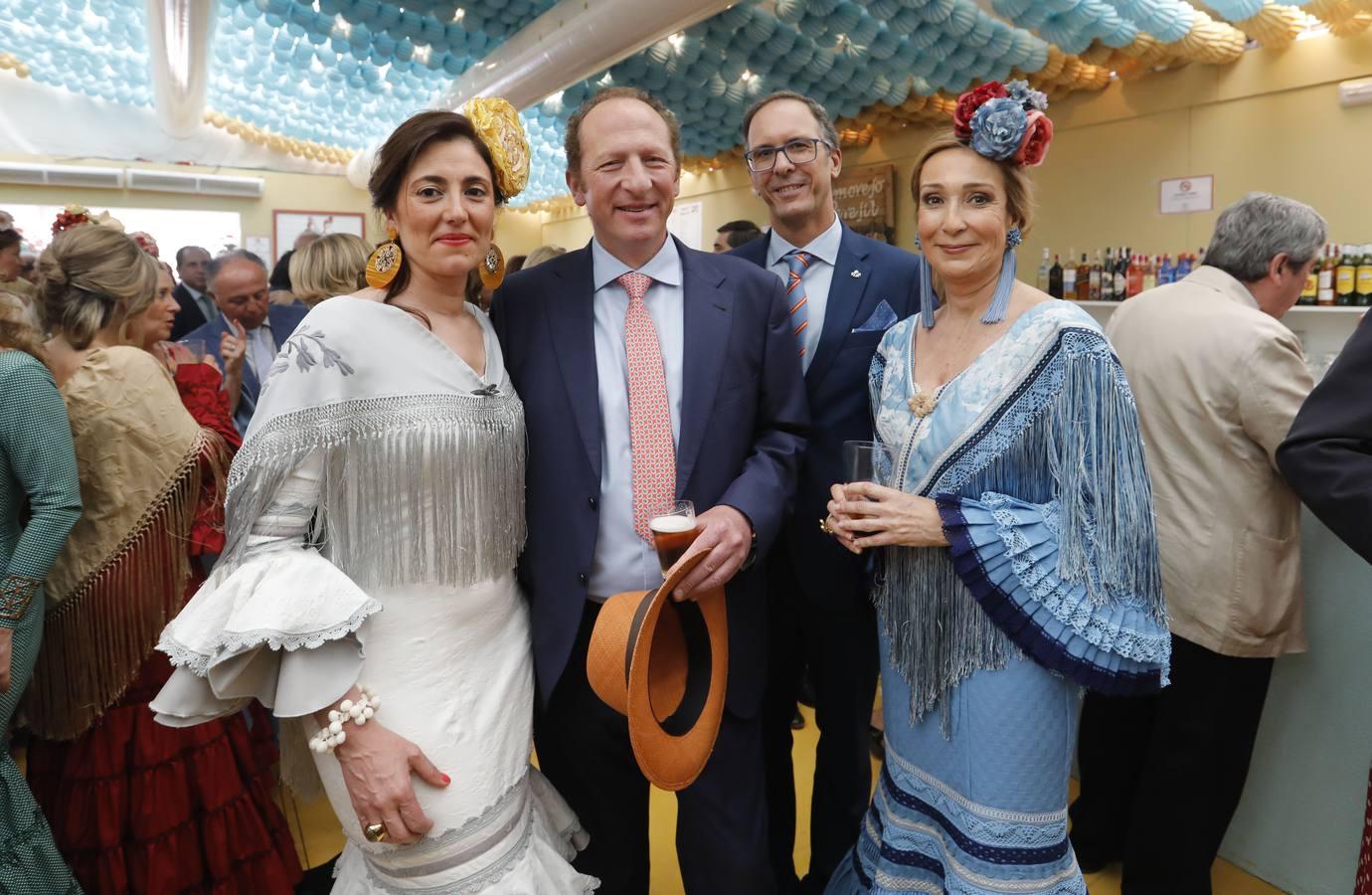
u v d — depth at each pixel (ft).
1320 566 6.92
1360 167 11.45
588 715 5.43
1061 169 14.78
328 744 4.17
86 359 6.23
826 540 6.63
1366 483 4.27
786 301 5.95
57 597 6.11
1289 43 11.85
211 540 6.66
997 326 5.09
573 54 11.12
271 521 4.27
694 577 4.85
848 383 6.75
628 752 5.58
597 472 5.24
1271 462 6.39
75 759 6.38
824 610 6.77
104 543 6.13
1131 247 13.91
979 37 12.12
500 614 4.88
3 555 5.68
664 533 4.58
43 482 5.60
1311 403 4.66
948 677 5.06
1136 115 13.60
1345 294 10.80
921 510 4.94
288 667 4.14
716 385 5.43
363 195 27.53
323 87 16.87
